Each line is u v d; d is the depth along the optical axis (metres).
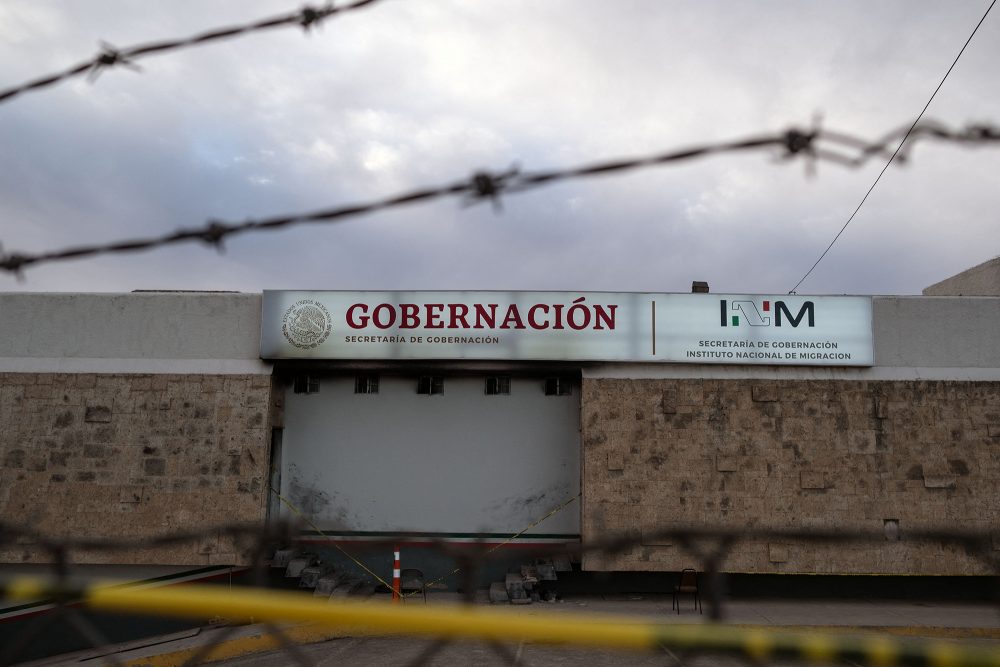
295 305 15.10
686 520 14.23
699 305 14.94
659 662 10.41
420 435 15.98
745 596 14.63
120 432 14.65
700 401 14.65
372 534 15.65
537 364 15.16
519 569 15.30
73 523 14.28
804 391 14.62
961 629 12.26
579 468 15.75
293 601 2.56
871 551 13.97
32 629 3.20
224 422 14.71
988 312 14.92
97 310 15.16
